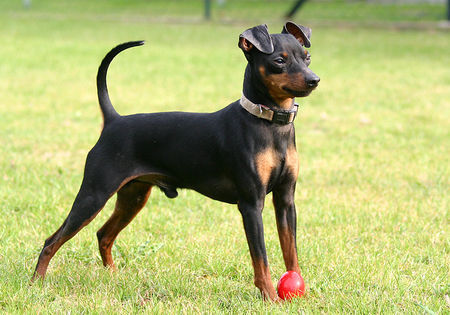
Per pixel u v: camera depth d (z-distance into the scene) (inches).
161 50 784.3
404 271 201.5
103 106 189.5
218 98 518.6
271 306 166.9
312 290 185.6
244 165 169.8
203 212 261.4
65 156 346.6
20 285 181.9
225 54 761.6
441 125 434.3
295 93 164.9
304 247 220.1
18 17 1131.3
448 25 977.5
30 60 694.5
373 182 306.0
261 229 171.2
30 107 477.7
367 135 406.6
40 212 254.8
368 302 172.7
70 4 1344.7
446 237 231.5
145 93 538.9
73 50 768.9
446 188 297.3
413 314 165.6
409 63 701.3
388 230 241.8
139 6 1300.4
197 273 201.5
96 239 225.3
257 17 1123.9
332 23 1034.1
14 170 312.8
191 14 1186.0
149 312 166.9
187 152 179.5
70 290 185.9
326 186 302.2
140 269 202.7
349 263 205.2
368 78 618.2
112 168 181.5
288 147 174.4
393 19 1071.6
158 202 273.6
